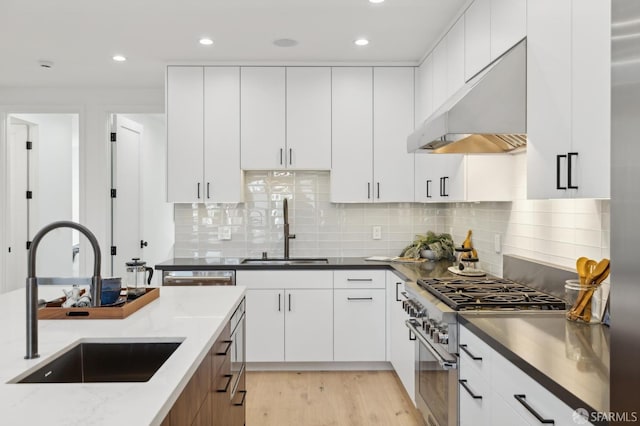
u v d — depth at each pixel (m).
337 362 4.04
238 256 4.51
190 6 2.93
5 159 4.87
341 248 4.53
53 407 1.16
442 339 2.21
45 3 2.87
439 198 3.53
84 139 4.82
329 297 3.94
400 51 3.86
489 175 2.97
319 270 3.94
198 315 2.14
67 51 3.75
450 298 2.38
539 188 1.99
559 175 1.75
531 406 1.44
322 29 3.34
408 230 4.53
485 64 2.56
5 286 4.88
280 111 4.13
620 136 0.89
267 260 4.41
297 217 4.53
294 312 3.93
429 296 2.57
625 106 0.87
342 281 3.94
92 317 2.08
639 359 0.84
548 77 1.91
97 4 2.90
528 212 2.81
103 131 4.82
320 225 4.53
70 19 3.12
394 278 3.72
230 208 4.51
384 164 4.16
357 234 4.53
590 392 1.21
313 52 3.88
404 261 4.10
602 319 1.92
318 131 4.14
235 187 4.12
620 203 0.89
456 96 2.68
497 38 2.40
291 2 2.89
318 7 2.96
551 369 1.39
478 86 2.21
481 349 1.86
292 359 3.94
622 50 0.88
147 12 3.02
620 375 0.89
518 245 2.95
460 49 2.98
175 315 2.14
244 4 2.91
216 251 4.51
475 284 2.80
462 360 2.10
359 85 4.16
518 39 2.18
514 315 2.09
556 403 1.29
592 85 1.61
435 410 2.48
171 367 1.45
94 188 4.83
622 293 0.88
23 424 1.06
